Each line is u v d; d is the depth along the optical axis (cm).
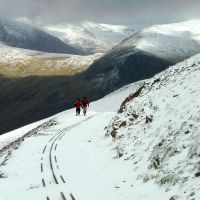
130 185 1672
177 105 2073
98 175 1903
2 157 2966
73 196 1556
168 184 1505
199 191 1319
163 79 2680
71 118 4850
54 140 3048
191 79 2278
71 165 2147
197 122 1722
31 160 2355
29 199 1578
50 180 1867
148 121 2222
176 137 1759
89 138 3011
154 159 1764
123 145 2245
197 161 1477
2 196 1653
